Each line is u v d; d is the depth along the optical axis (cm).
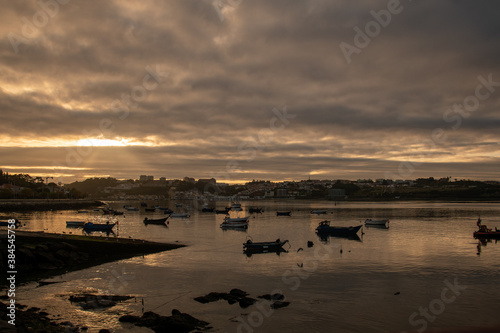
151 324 2247
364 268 3772
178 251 4888
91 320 2347
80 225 8888
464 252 4731
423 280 3303
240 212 16125
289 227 8644
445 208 16725
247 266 3925
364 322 2338
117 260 4288
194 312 2502
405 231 7331
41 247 3956
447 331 2216
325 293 2919
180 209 19100
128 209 17538
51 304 2669
